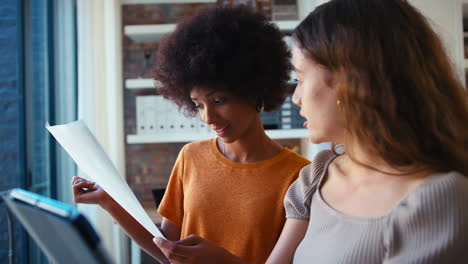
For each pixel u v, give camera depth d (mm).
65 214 433
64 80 2422
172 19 3445
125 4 3389
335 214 635
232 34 954
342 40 588
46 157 2188
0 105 1858
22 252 1867
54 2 2289
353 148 630
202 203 1008
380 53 561
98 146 839
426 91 554
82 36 2605
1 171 1857
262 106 1056
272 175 970
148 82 3068
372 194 604
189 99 1062
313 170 781
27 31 1953
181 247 726
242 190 977
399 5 583
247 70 913
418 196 528
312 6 3049
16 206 492
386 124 558
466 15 3076
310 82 648
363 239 566
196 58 894
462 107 582
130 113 3439
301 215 772
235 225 965
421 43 572
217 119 936
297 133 3062
